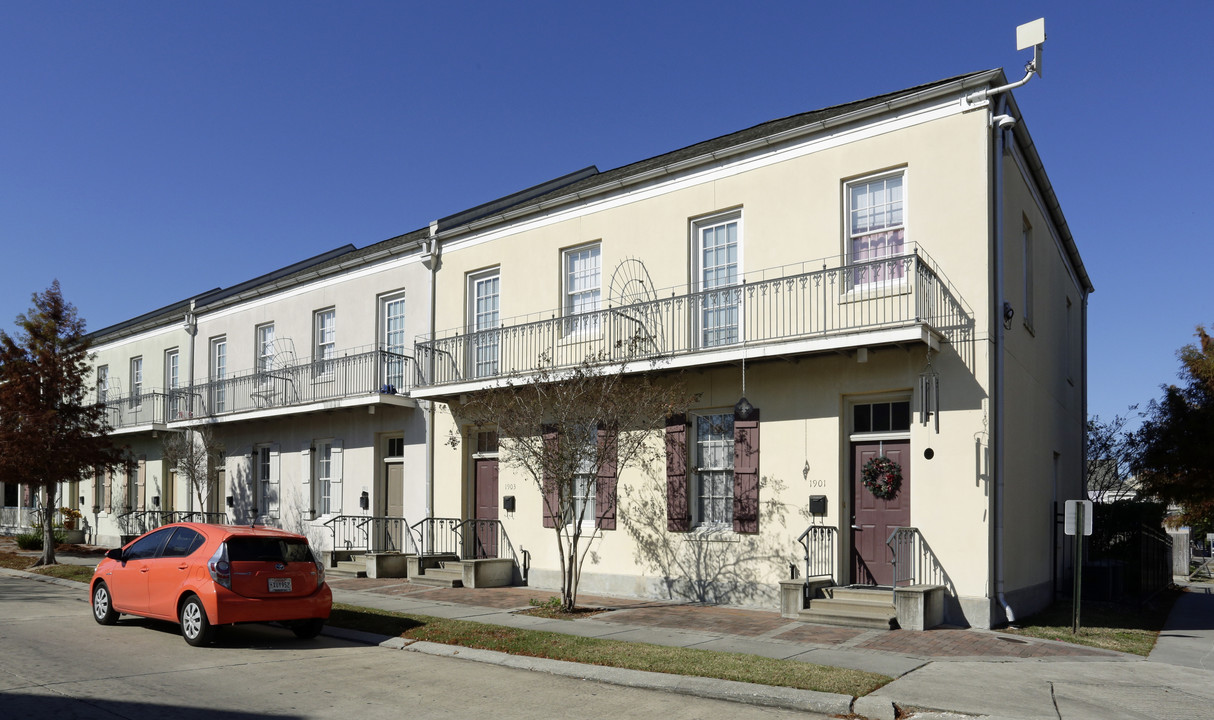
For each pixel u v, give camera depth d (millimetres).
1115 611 14336
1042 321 15227
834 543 12680
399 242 19938
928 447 12031
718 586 13781
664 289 14961
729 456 14172
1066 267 18578
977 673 8859
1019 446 12758
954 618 11617
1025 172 14031
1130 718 7449
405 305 19484
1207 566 28469
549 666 9453
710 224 14727
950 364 11961
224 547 10695
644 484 14797
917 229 12391
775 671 8719
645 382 14156
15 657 9859
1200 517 26125
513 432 13492
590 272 16234
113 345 30500
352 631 11680
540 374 13734
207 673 9117
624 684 8773
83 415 22828
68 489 31938
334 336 21219
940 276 12141
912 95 12406
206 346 25469
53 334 21828
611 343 15406
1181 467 22047
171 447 23734
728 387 14094
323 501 20984
